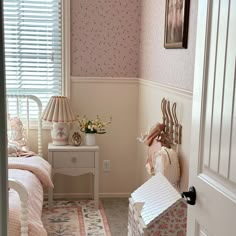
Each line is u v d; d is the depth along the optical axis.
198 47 1.47
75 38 3.85
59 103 3.67
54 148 3.58
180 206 2.09
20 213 2.08
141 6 3.84
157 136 2.97
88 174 4.02
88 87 3.93
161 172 2.61
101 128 3.93
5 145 0.73
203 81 1.41
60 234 3.10
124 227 3.29
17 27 3.84
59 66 3.95
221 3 1.26
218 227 1.26
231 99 1.18
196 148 1.47
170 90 2.84
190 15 2.43
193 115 1.51
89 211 3.63
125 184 4.12
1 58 0.70
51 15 3.85
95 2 3.81
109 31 3.87
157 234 2.11
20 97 3.76
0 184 0.73
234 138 1.16
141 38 3.83
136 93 3.99
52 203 3.71
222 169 1.24
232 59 1.17
